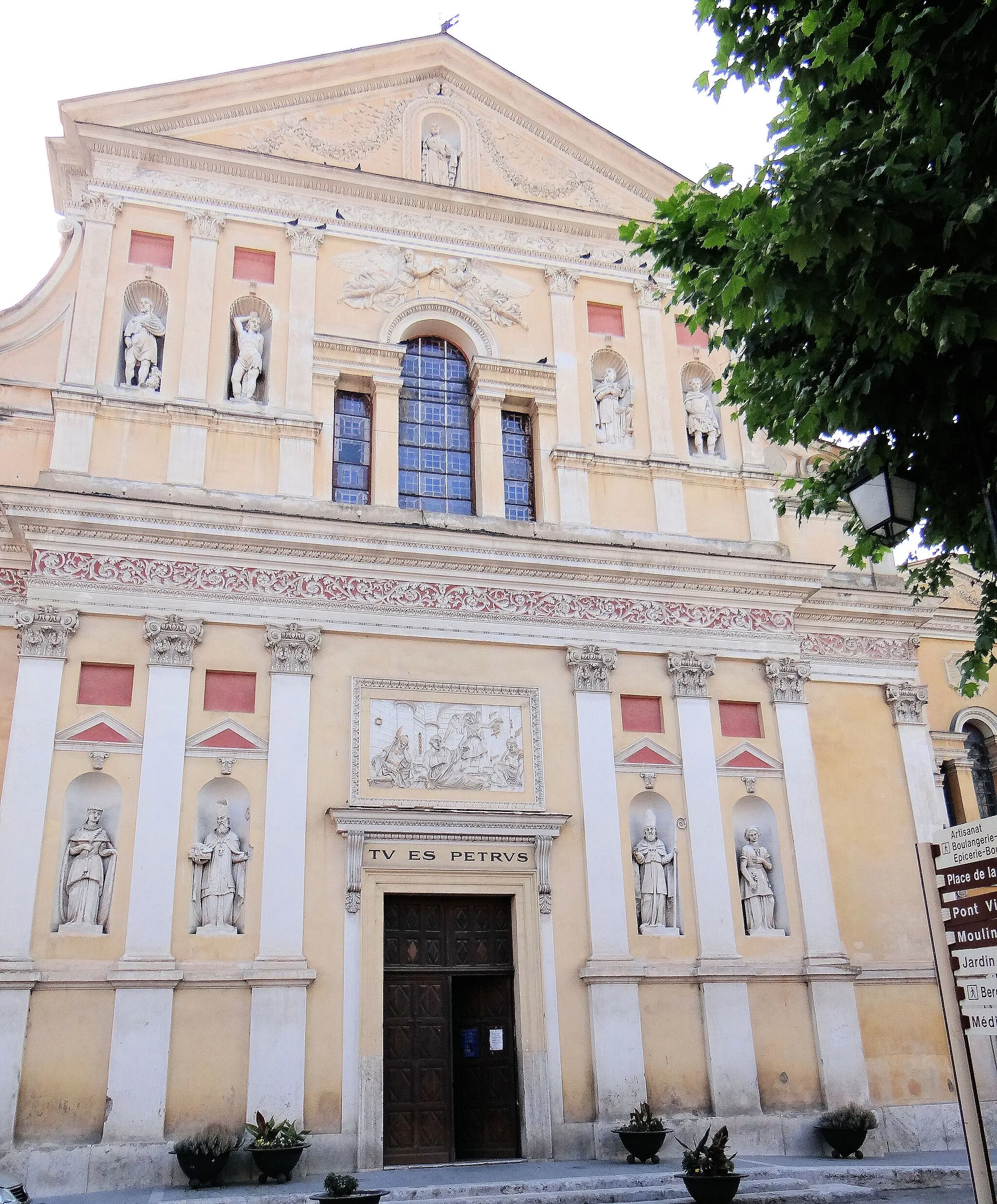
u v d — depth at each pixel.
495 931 18.58
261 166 21.45
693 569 21.09
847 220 8.66
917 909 20.95
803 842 20.34
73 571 17.91
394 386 21.12
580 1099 17.70
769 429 11.46
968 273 8.36
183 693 17.86
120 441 19.17
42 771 16.86
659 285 23.53
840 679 22.23
